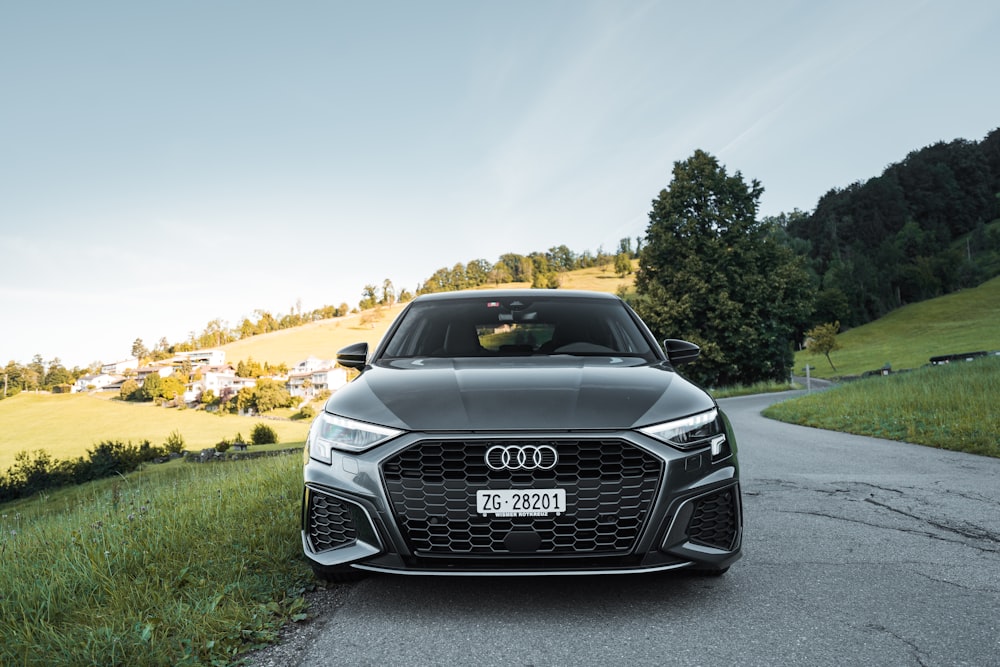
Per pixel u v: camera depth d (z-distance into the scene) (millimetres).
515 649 2562
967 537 4281
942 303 124688
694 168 46656
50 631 2689
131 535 4145
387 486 2859
